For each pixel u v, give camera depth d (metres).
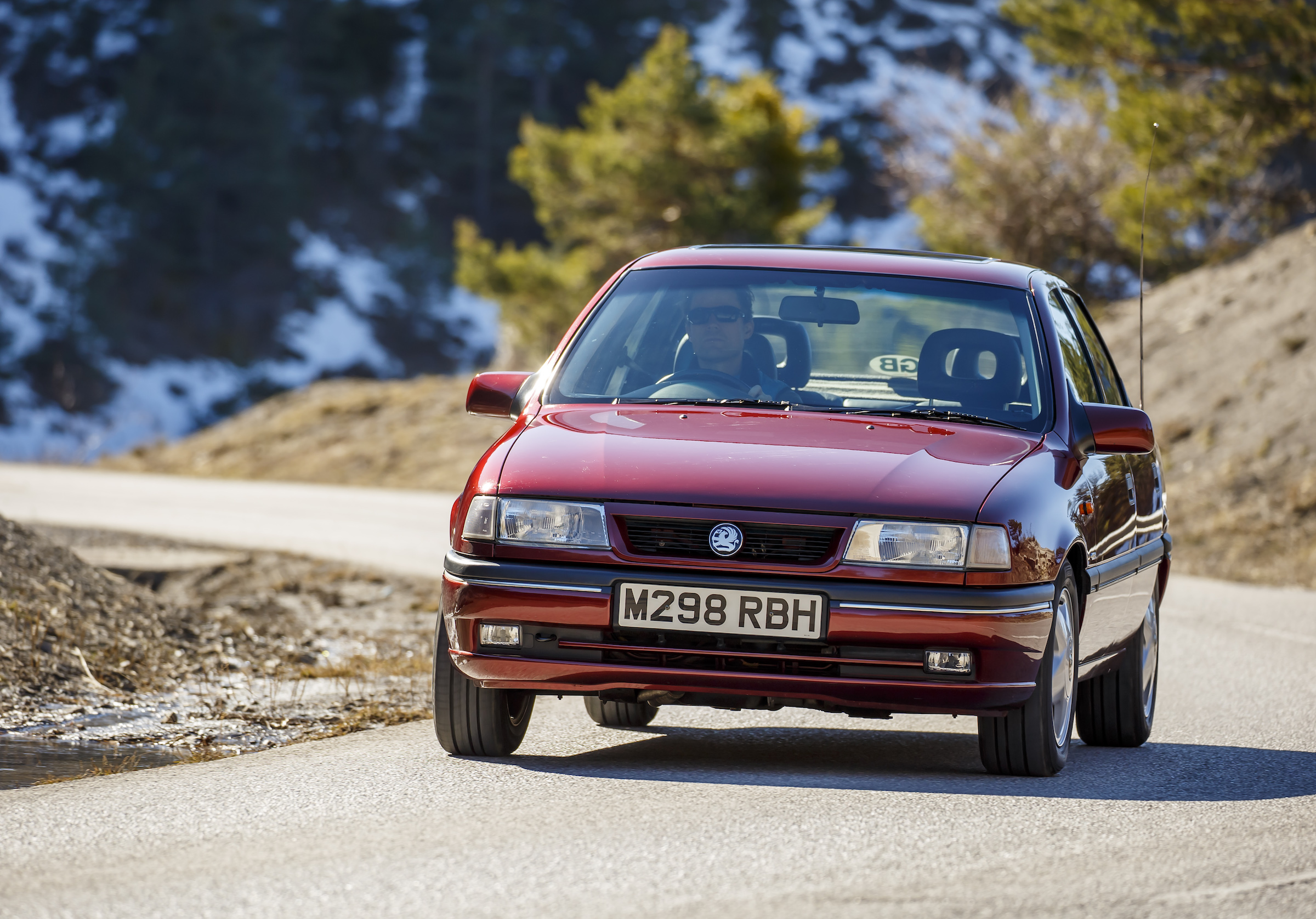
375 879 11.79
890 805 14.45
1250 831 13.73
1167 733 19.97
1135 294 80.62
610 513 15.19
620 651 15.20
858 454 15.64
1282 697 22.80
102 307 197.75
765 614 14.83
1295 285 67.38
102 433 185.62
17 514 51.88
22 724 19.48
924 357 17.47
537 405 17.33
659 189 99.06
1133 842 13.26
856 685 14.86
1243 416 58.84
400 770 16.00
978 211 86.94
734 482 15.18
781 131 99.94
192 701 21.50
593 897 11.31
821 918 10.87
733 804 14.37
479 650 15.56
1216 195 71.06
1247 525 49.38
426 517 57.03
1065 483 16.30
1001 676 14.91
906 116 92.19
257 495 66.56
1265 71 66.50
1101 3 69.19
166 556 39.41
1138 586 19.25
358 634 29.72
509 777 15.62
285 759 16.70
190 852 12.62
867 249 19.23
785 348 17.61
